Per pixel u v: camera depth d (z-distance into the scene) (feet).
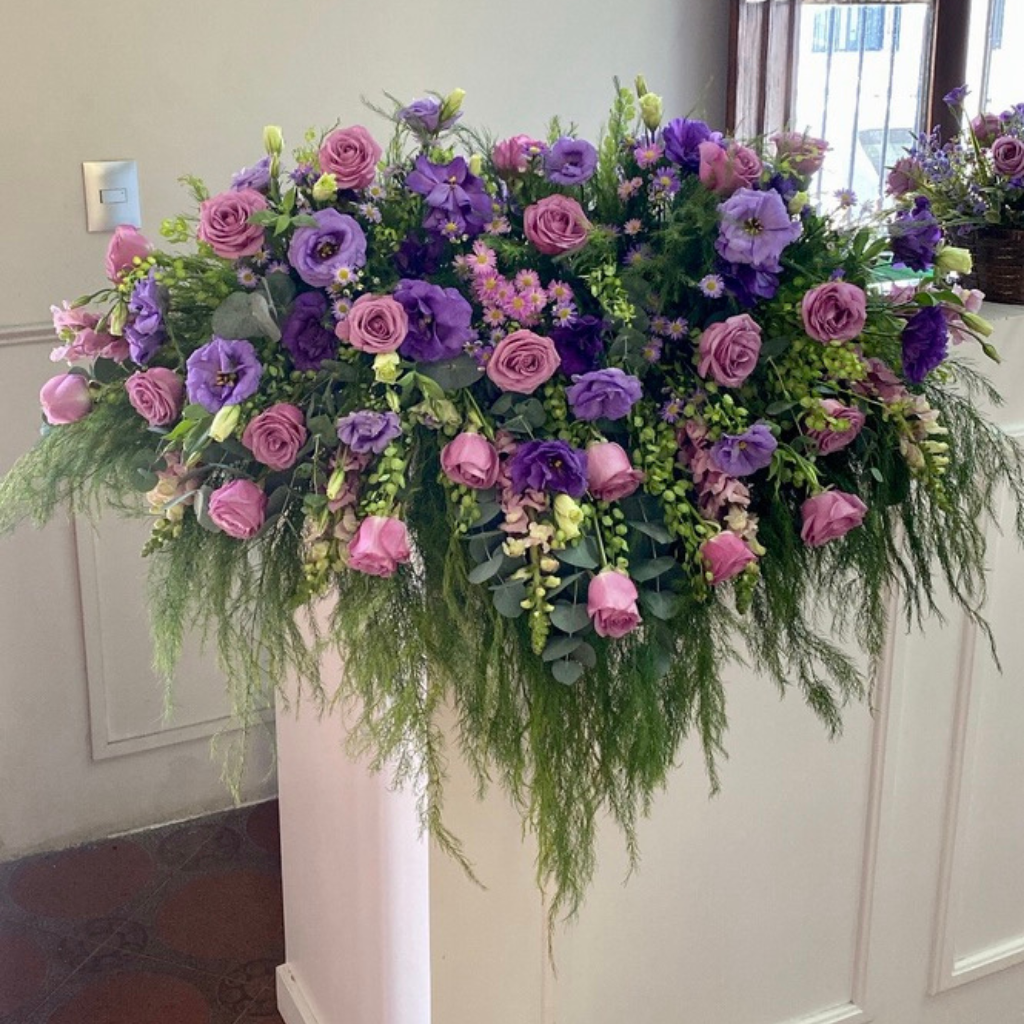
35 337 7.15
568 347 3.84
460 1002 4.70
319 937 5.94
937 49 9.31
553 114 8.27
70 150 7.01
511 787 3.97
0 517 4.33
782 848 5.32
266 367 3.85
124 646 7.92
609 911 4.94
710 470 3.86
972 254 5.79
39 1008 6.77
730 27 8.61
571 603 3.76
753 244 3.79
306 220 3.69
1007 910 6.24
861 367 3.94
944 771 5.70
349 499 3.73
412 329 3.64
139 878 7.83
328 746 5.30
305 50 7.44
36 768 7.93
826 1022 5.70
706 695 4.06
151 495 3.97
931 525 4.54
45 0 6.77
